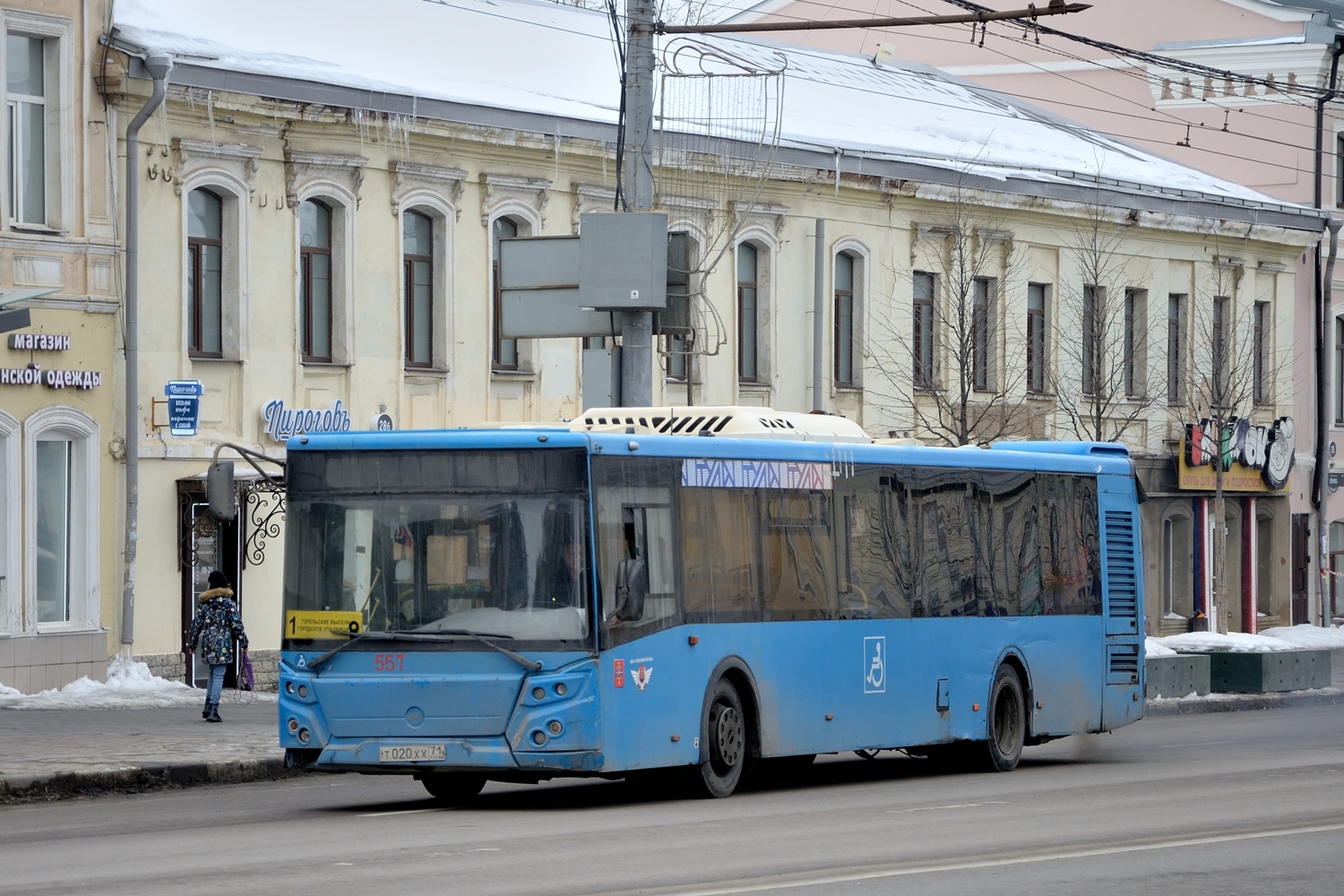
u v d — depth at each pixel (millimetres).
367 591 25828
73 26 44375
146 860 20500
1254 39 85500
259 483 46750
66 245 44156
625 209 37062
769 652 28719
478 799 27984
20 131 43844
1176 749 38906
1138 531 38906
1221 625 70438
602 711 25297
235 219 47875
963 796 28156
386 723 25484
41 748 32375
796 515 29594
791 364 62281
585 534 25469
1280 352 81562
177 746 33094
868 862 20078
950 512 33281
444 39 57969
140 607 45562
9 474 43000
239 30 50281
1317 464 82812
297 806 27281
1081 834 22625
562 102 56062
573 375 56406
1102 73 89438
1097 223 72250
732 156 49938
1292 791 27984
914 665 31875
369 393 50812
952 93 81562
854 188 63719
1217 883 18547
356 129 50188
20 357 43219
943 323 67188
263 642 47875
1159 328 76125
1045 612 35594
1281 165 84688
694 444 27656
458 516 25734
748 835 22578
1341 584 84562
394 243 51406
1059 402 71000
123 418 45250
